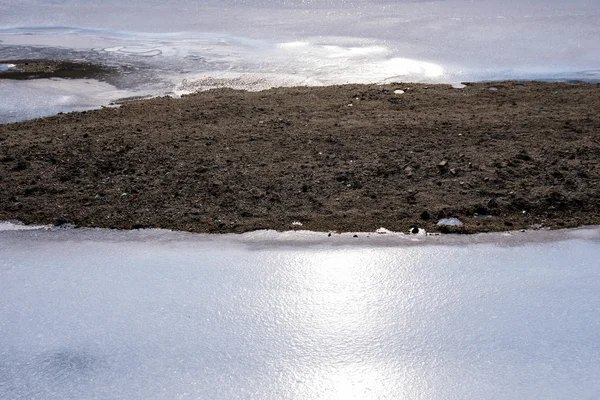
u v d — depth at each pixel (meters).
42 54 12.20
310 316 4.69
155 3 17.33
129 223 5.90
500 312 4.72
